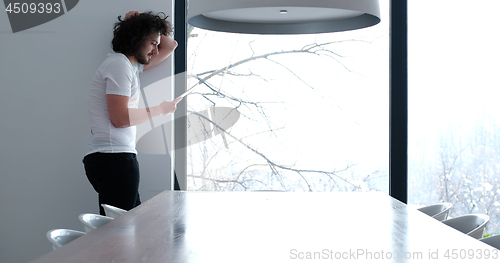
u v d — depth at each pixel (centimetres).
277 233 144
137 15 278
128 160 269
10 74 333
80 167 334
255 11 202
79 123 333
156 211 186
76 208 334
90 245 125
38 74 333
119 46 275
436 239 137
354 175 355
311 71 359
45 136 334
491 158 346
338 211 188
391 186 346
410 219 170
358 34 353
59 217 334
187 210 188
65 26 333
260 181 363
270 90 362
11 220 335
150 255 114
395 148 345
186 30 351
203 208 194
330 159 357
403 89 343
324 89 357
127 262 107
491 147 346
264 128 362
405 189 345
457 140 348
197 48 362
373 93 352
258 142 363
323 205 205
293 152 361
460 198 348
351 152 355
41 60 333
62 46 333
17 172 334
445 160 348
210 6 180
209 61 363
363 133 354
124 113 258
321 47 357
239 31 226
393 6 342
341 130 356
